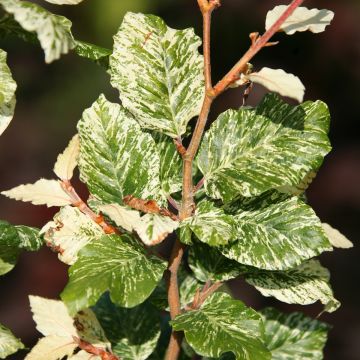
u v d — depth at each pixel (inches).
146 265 25.1
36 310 27.0
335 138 88.0
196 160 26.9
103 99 26.7
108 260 25.1
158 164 26.7
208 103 25.5
